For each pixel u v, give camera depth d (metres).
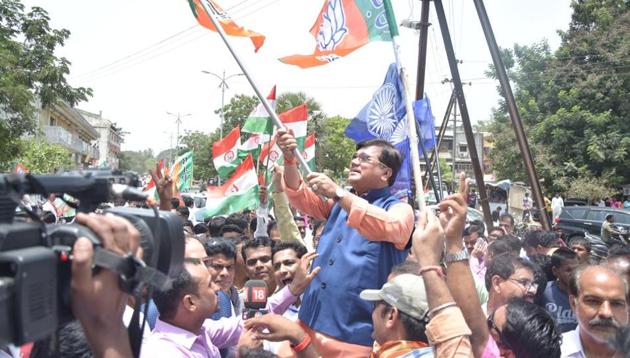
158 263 1.69
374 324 2.75
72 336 2.26
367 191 3.51
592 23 29.89
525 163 8.78
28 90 16.92
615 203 28.56
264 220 7.87
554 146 28.98
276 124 3.78
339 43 4.67
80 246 1.39
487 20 8.66
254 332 2.99
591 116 27.97
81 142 46.06
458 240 2.46
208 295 3.01
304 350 2.84
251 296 3.42
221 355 3.75
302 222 9.49
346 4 4.62
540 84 30.00
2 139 17.64
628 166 28.16
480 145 36.47
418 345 2.58
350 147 48.25
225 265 4.46
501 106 31.64
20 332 1.22
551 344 2.68
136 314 1.57
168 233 1.70
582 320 3.26
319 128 44.75
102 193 1.63
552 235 6.72
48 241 1.41
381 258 3.25
